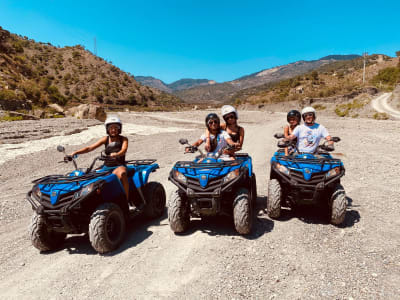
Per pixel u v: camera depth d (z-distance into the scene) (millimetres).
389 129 23516
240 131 5613
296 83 191000
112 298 3463
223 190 4605
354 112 69875
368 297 3250
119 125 5320
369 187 7449
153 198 5879
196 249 4488
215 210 4727
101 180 4551
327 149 5781
